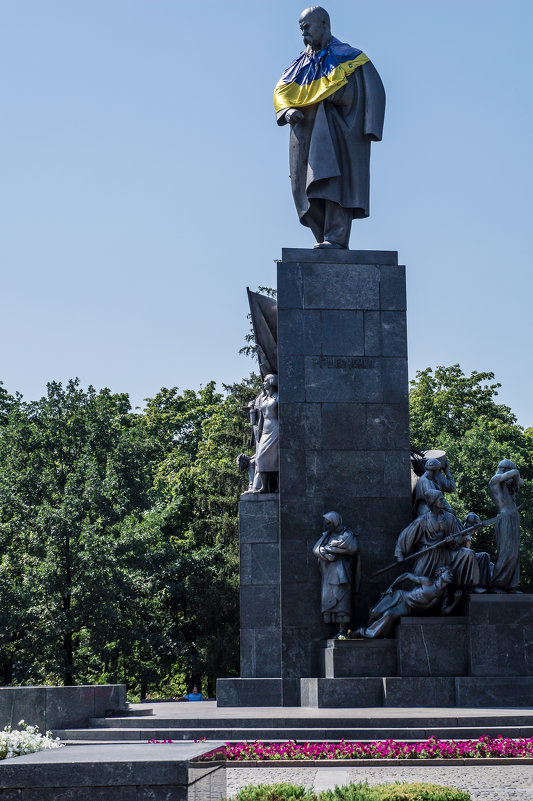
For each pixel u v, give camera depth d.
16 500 43.72
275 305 28.06
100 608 41.38
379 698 22.89
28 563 43.56
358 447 26.00
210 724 19.89
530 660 23.14
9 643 43.06
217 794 10.09
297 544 25.41
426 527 24.52
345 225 27.50
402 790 10.45
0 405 62.59
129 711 21.95
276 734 19.11
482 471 50.50
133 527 45.34
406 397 26.38
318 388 26.17
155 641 44.16
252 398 52.34
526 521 50.06
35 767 8.95
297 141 27.95
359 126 27.73
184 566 47.38
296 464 25.77
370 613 24.25
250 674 26.36
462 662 23.22
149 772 8.94
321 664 24.69
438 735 18.84
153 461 60.31
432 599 23.53
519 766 16.00
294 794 10.78
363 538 25.56
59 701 20.52
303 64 28.11
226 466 51.66
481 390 62.19
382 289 26.84
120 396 66.56
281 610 25.09
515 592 24.02
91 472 44.31
